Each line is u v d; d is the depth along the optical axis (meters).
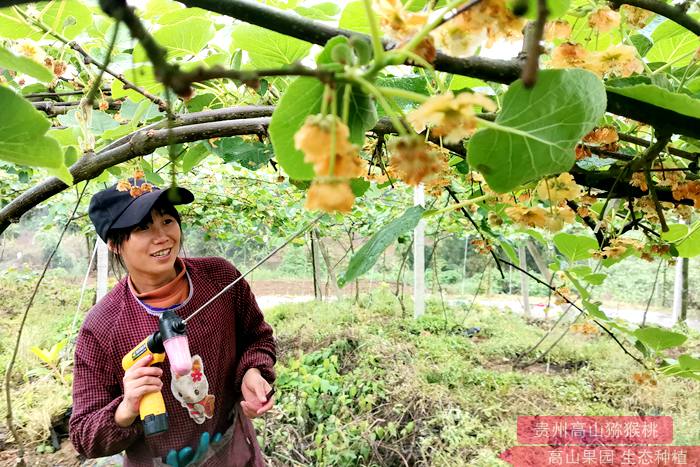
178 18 1.29
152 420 1.33
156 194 1.45
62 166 0.62
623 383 4.52
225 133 0.97
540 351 5.65
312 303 8.59
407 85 1.04
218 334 1.61
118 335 1.49
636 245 1.20
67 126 1.36
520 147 0.58
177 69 0.28
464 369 4.74
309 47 1.04
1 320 7.09
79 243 13.89
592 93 0.56
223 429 1.69
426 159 0.45
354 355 5.23
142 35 0.27
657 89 0.65
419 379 4.33
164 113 1.23
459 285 14.16
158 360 1.40
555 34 0.77
